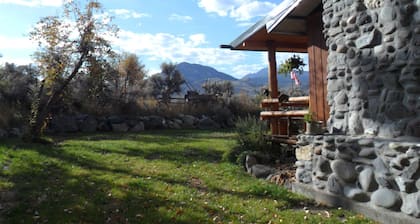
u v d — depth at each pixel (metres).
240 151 7.88
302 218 4.02
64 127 16.06
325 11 5.43
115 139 13.00
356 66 4.73
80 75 12.75
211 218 4.05
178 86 27.59
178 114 20.30
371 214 3.97
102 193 5.07
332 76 5.23
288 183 5.59
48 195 4.96
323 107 6.85
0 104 14.21
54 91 12.09
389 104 4.23
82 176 6.19
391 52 4.21
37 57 11.92
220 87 27.66
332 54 5.24
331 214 4.18
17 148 9.36
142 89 23.59
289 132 7.67
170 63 27.97
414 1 3.93
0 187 5.30
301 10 7.02
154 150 9.87
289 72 9.12
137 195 4.99
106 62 12.86
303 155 5.28
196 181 6.02
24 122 13.76
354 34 4.75
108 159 8.20
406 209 3.62
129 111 18.94
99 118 17.52
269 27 7.26
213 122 19.83
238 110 21.42
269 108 9.19
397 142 3.74
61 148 9.84
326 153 4.72
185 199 4.83
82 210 4.30
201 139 12.98
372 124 4.47
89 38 12.05
